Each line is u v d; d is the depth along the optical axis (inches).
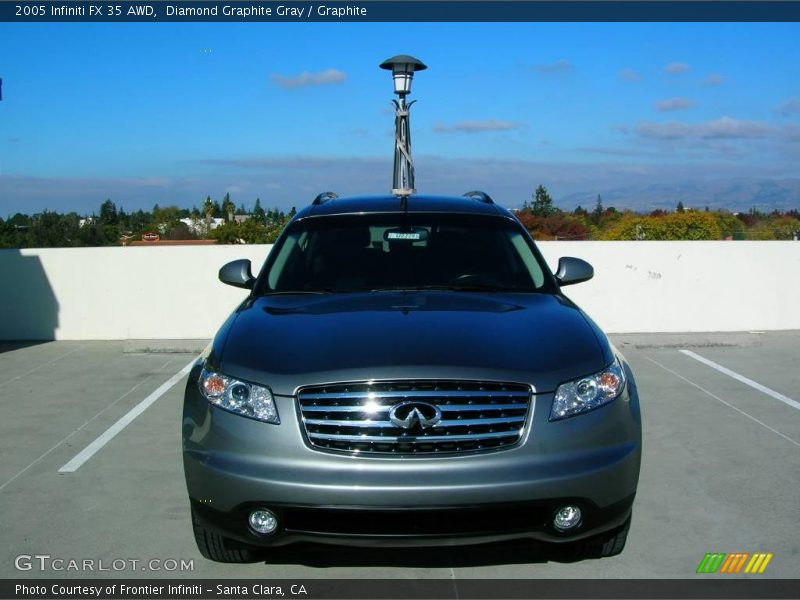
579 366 137.4
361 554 154.4
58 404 272.5
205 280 383.6
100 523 171.2
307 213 210.2
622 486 132.5
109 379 309.7
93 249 384.2
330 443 128.9
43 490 191.0
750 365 326.6
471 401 130.0
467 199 222.7
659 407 263.7
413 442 127.6
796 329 390.0
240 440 130.8
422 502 124.0
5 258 384.2
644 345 361.7
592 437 131.7
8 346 376.5
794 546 157.2
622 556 153.3
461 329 146.6
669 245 383.2
